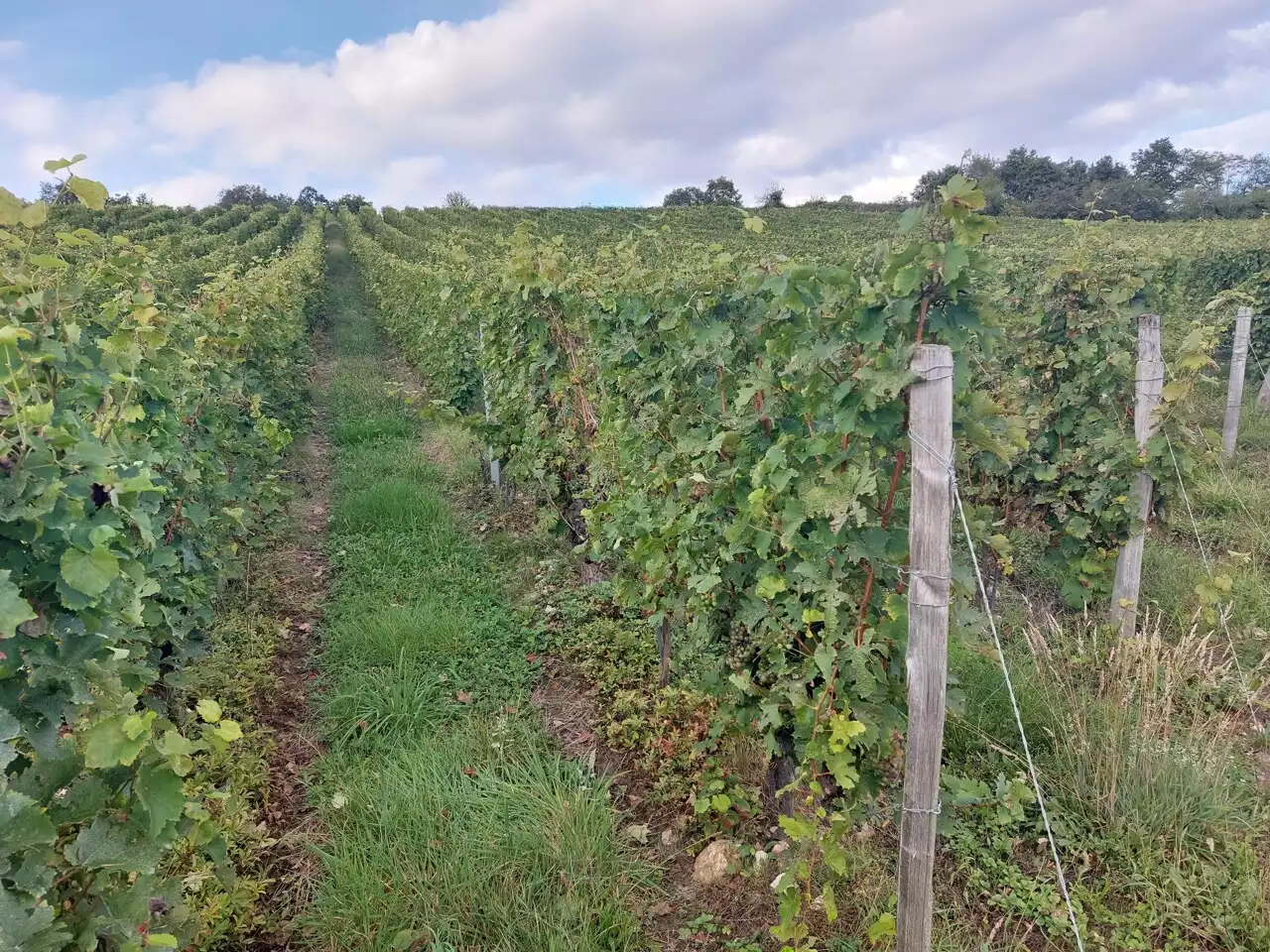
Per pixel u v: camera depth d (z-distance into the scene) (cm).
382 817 296
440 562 548
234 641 418
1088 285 450
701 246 454
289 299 933
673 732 353
